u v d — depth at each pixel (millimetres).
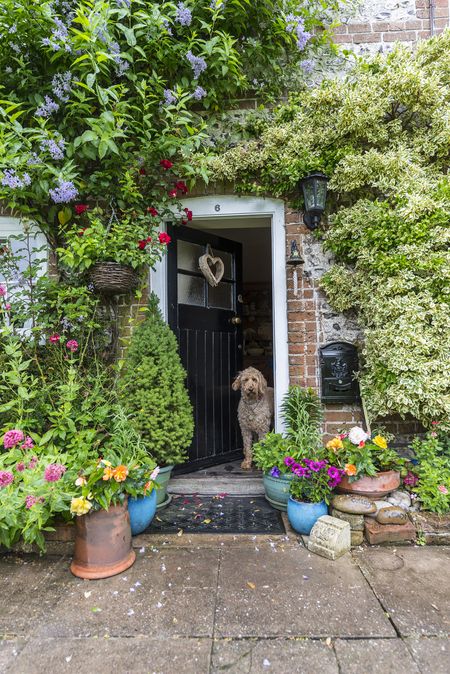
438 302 2398
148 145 2648
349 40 2986
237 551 2045
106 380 2670
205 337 3357
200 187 2941
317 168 2668
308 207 2652
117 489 1870
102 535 1841
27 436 2332
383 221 2482
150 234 2740
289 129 2721
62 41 2365
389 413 2600
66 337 2799
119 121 2418
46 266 2998
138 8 2633
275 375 2922
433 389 2320
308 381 2830
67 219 2818
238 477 3051
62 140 2473
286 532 2240
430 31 2936
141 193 2863
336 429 2779
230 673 1282
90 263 2539
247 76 2928
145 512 2162
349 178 2609
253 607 1591
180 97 2693
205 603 1620
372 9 2977
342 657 1339
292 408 2600
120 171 2771
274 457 2424
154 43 2584
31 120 2703
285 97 2988
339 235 2674
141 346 2605
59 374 2637
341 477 2236
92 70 2506
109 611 1581
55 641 1426
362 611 1562
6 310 2670
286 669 1294
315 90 2699
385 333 2418
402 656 1342
